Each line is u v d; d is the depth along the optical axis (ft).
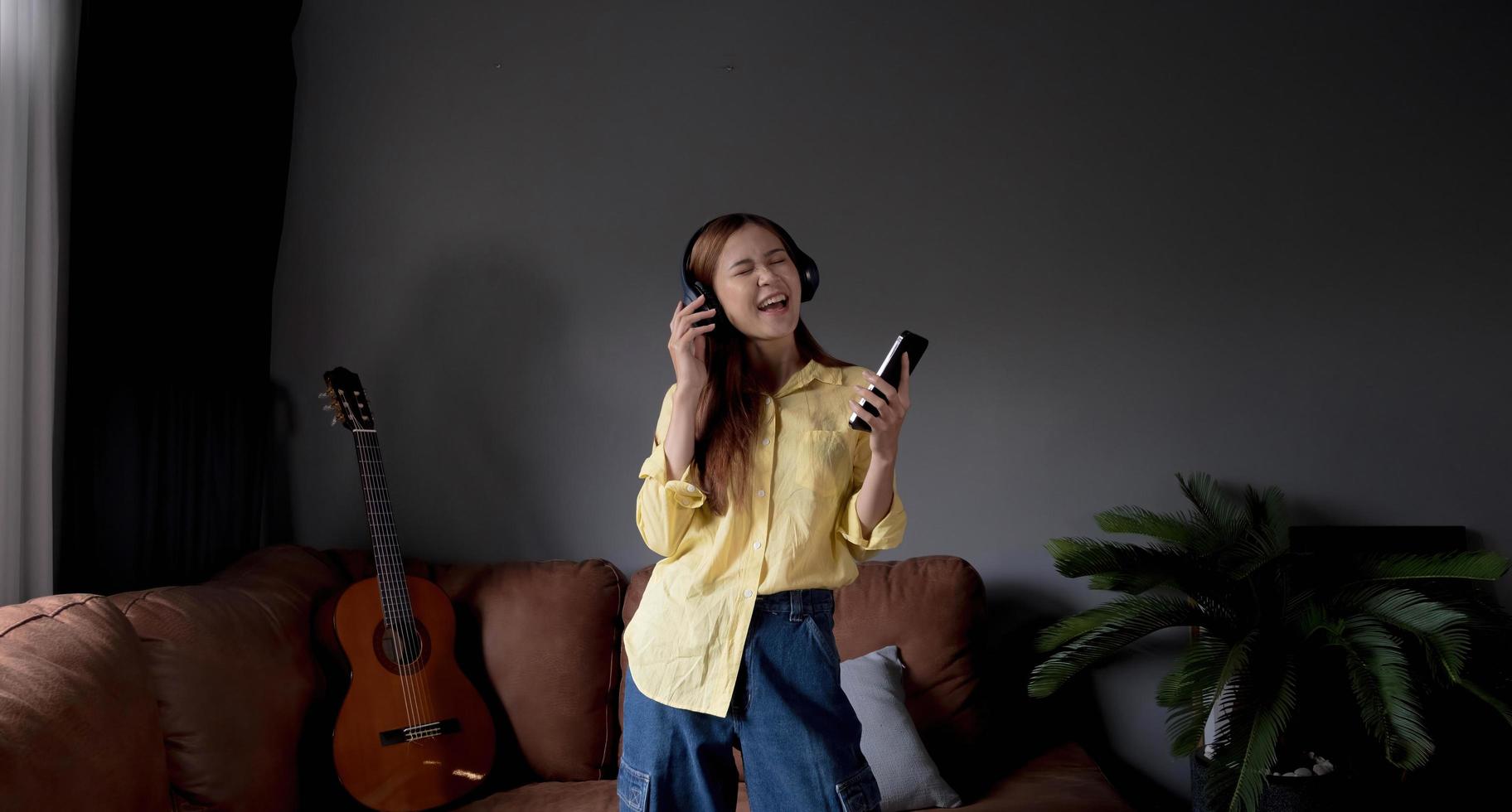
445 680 7.97
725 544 4.70
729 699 4.45
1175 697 7.75
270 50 9.34
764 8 10.08
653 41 10.09
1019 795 7.72
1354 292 9.71
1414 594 7.93
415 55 10.11
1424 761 6.77
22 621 5.37
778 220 9.91
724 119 10.00
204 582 8.43
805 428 4.80
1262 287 9.76
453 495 9.86
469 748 7.81
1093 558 8.53
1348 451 9.63
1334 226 9.75
